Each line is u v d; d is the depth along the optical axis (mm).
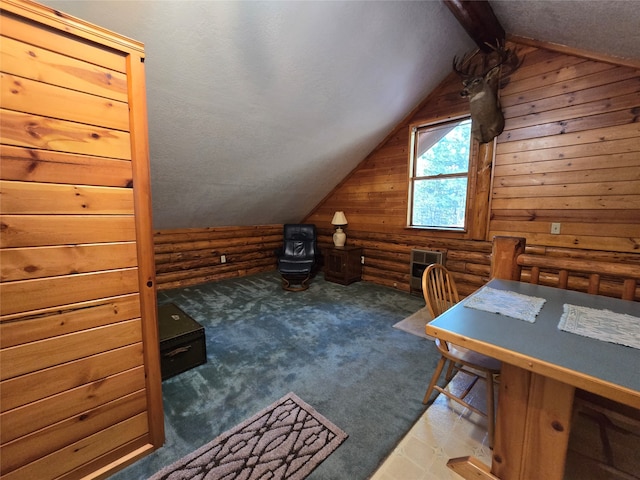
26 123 932
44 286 1013
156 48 1692
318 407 1625
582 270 1567
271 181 3734
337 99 2773
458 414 1570
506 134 2877
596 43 2170
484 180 3070
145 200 1218
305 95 2539
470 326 1082
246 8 1679
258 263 5012
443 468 1253
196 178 3055
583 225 2504
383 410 1604
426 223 3756
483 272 3166
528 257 1735
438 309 1722
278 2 1718
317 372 1976
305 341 2434
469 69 3137
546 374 821
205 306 3303
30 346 1005
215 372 1979
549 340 965
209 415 1563
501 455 1125
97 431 1183
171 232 3965
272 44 1948
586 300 1377
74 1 1356
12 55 888
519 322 1116
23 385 1004
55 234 1021
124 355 1228
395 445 1370
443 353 1490
